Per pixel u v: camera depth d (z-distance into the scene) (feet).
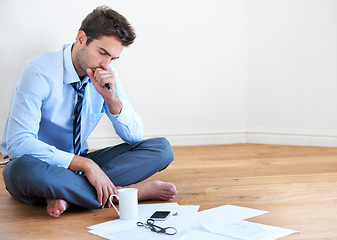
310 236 4.72
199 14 13.48
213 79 13.73
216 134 13.80
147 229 4.92
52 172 5.53
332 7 12.52
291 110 13.28
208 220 5.26
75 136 6.08
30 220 5.58
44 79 5.73
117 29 5.45
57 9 12.65
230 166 9.59
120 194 5.41
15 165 5.52
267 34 13.42
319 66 12.79
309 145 13.01
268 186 7.41
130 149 6.66
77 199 5.67
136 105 13.33
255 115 13.83
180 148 12.92
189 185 7.61
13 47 12.55
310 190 7.04
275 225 5.14
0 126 12.62
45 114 6.01
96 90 6.10
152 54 13.32
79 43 5.75
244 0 13.61
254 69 13.73
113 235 4.78
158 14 13.26
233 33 13.70
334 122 12.69
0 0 12.38
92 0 12.82
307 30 12.87
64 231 5.07
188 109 13.65
